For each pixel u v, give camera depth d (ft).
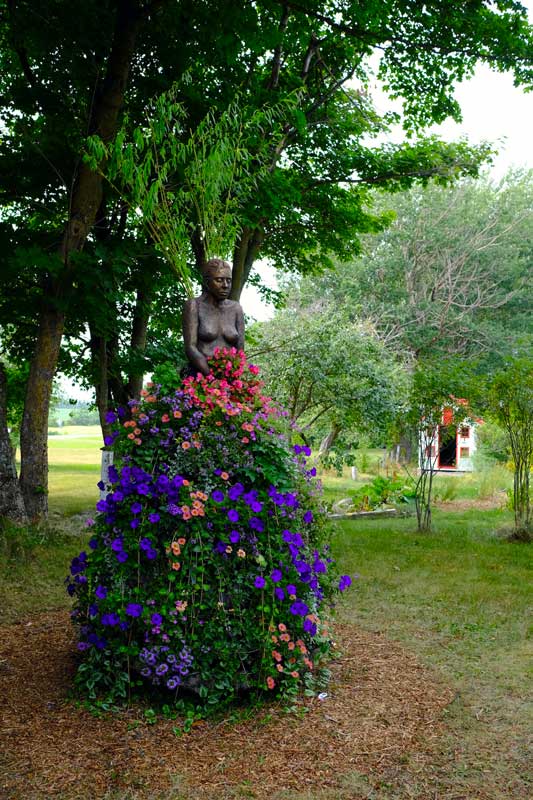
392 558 30.07
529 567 28.76
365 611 21.34
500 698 14.21
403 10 36.32
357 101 45.57
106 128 31.68
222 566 13.29
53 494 55.98
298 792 10.44
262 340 50.88
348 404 50.19
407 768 11.23
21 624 19.02
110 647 13.55
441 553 31.76
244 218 32.24
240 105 35.37
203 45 34.14
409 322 94.07
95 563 13.79
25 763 11.05
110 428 14.44
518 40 35.68
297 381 49.78
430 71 40.32
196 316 16.30
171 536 13.51
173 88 26.14
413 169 45.09
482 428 71.20
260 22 33.73
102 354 38.96
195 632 13.19
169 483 13.30
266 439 14.19
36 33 32.65
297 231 48.34
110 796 10.19
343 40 41.91
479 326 98.02
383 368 50.80
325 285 99.86
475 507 52.49
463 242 99.09
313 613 14.65
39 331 33.06
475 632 19.06
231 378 15.87
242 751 11.70
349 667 15.90
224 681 13.08
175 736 12.16
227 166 21.66
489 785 10.73
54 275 29.96
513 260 102.06
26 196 36.81
